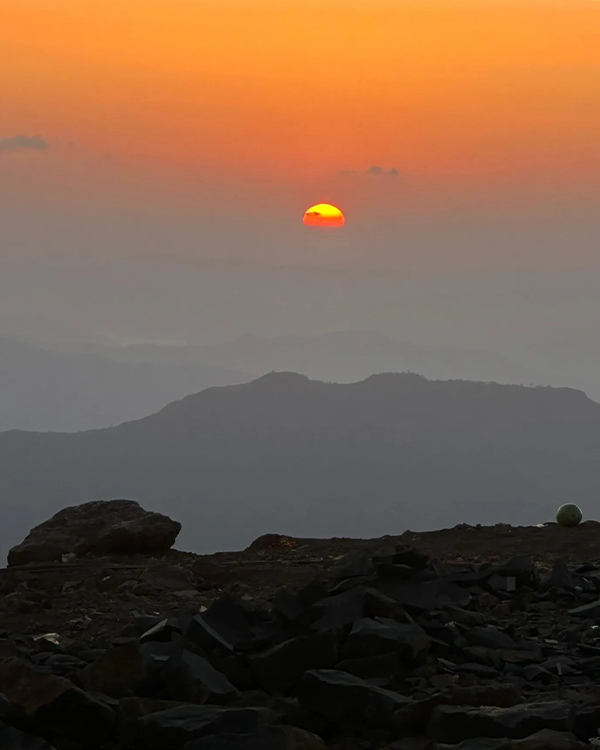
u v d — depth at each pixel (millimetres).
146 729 8719
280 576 19391
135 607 16453
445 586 13945
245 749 8102
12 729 8602
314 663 10703
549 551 22156
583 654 12039
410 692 10359
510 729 8648
